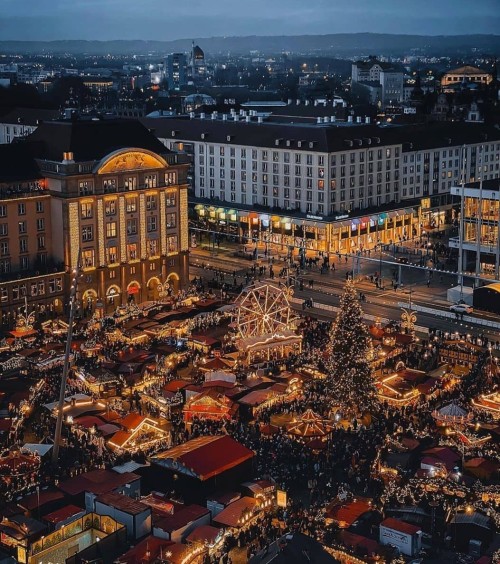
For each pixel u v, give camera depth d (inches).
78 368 5137.8
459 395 4813.0
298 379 5024.6
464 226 7770.7
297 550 3056.1
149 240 7165.4
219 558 3319.4
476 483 3676.2
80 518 3422.7
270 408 4761.3
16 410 4655.5
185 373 5442.9
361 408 4596.5
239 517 3516.2
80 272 6683.1
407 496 3656.5
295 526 3479.3
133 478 3786.9
